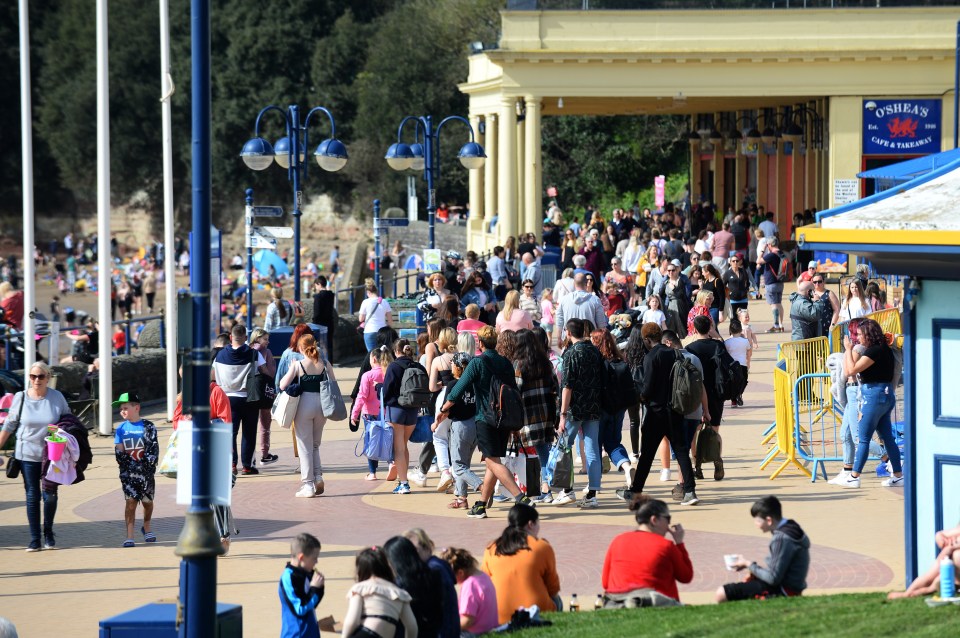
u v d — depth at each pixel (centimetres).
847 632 2462
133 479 3931
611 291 7169
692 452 4784
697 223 12156
